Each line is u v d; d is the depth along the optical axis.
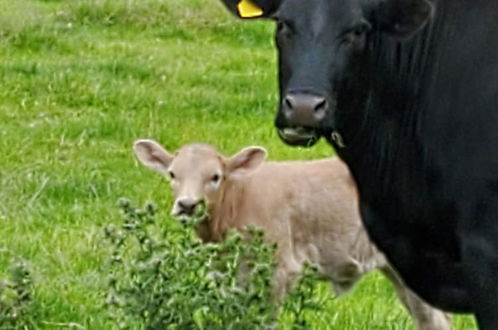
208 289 12.85
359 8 12.05
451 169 12.49
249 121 25.47
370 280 18.09
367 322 16.23
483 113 12.38
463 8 12.46
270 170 16.14
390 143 12.66
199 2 33.66
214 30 32.41
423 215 12.73
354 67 12.09
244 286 13.57
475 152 12.40
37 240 18.45
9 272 16.67
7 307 15.70
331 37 11.99
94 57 29.28
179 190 15.62
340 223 16.12
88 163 22.16
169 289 12.83
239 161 15.80
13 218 19.45
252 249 13.18
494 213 12.39
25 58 29.05
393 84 12.53
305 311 16.03
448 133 12.48
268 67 29.70
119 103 26.08
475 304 12.53
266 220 15.88
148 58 29.34
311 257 16.16
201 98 26.42
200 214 13.63
